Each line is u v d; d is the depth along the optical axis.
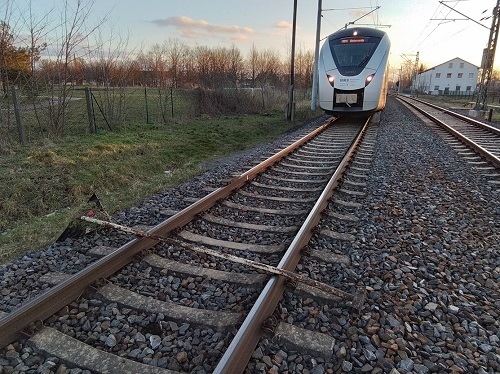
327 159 8.95
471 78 103.69
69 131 12.01
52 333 2.73
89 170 7.63
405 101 47.03
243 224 4.86
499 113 25.00
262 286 3.42
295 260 3.74
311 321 2.93
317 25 21.48
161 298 3.27
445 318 3.02
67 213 5.66
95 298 3.22
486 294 3.36
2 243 4.61
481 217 5.15
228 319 2.92
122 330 2.88
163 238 3.87
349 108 14.09
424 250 4.10
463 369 2.48
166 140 11.61
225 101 20.91
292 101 19.34
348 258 3.93
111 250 4.10
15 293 3.38
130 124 14.13
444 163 8.44
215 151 11.37
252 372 2.43
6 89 9.84
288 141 11.62
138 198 6.22
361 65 13.73
